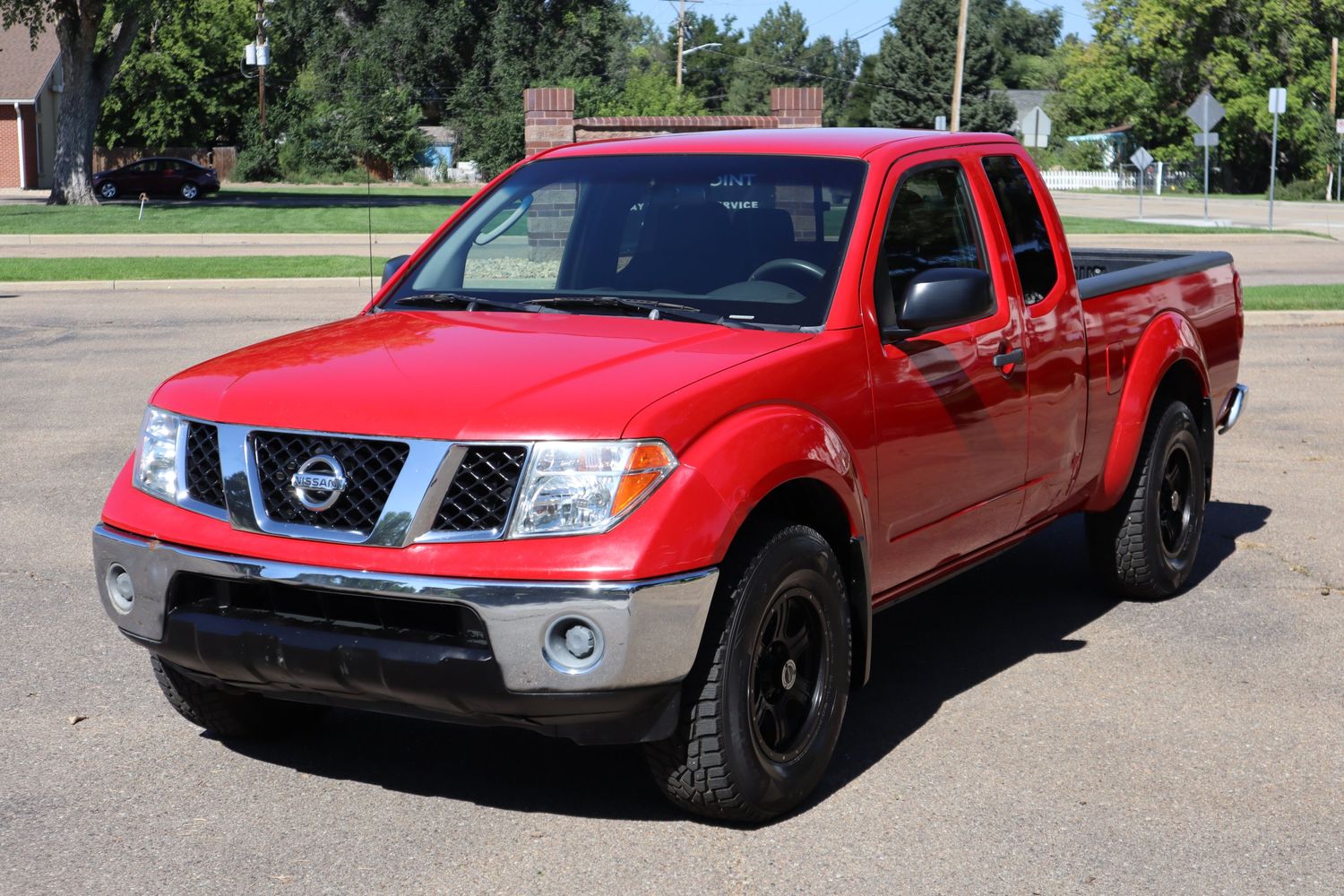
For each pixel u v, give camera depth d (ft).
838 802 13.82
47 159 187.83
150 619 13.21
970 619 20.38
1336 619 20.12
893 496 14.85
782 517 13.47
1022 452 17.19
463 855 12.59
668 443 12.09
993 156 17.88
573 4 248.52
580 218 16.66
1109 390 19.30
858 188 15.46
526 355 13.44
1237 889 12.01
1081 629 19.80
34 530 24.35
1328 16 212.02
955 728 15.89
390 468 12.18
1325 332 53.83
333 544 12.19
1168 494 21.12
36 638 18.79
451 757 15.01
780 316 14.56
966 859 12.53
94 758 14.84
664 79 213.87
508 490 11.93
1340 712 16.39
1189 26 220.84
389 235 101.04
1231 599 21.20
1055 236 18.58
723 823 13.26
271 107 223.51
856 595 14.33
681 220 16.02
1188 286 21.88
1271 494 28.17
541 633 11.64
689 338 13.98
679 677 11.99
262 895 11.78
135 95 210.18
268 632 12.41
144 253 86.94
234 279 69.36
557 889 11.92
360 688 12.16
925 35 293.02
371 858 12.51
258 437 12.82
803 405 13.50
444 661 11.76
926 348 15.31
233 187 199.62
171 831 13.07
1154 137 235.40
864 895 11.83
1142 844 12.87
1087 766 14.76
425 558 11.87
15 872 12.18
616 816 13.46
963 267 16.49
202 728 15.78
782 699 13.35
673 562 11.79
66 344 47.85
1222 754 15.12
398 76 250.78
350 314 57.36
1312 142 207.10
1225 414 23.50
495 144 232.12
